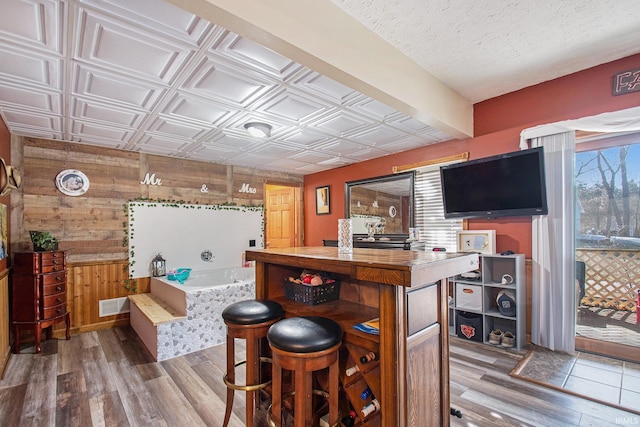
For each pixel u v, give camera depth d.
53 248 3.35
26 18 1.58
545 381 2.38
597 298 3.88
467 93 3.27
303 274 1.98
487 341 3.19
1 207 2.78
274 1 1.62
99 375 2.61
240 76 2.21
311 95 2.53
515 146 3.22
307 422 1.40
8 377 2.57
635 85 2.54
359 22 2.12
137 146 3.98
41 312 3.14
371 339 1.37
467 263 1.59
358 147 4.14
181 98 2.54
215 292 3.36
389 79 2.36
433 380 1.54
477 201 3.32
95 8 1.53
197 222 4.74
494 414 1.98
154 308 3.43
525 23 2.15
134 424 1.95
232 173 5.18
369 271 1.29
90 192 3.88
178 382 2.49
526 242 3.17
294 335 1.32
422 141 3.87
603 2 1.95
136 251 4.17
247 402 1.68
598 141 2.92
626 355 2.70
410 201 4.20
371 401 1.46
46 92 2.41
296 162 5.03
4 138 3.10
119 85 2.31
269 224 6.53
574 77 2.85
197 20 1.65
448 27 2.19
